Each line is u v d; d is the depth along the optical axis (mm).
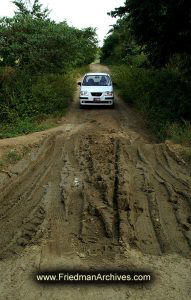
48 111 16000
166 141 11109
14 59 19156
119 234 5992
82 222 6406
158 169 9070
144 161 9586
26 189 8000
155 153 10250
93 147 10719
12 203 7316
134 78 21625
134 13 14438
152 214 6711
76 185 8016
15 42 19203
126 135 12148
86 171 8867
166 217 6668
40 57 19281
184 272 5137
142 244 5789
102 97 17094
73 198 7398
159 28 14648
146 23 14672
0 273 5113
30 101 16156
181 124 12445
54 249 5633
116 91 23156
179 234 6117
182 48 15156
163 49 15469
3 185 8242
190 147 10531
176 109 13797
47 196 7543
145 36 15414
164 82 17172
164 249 5656
